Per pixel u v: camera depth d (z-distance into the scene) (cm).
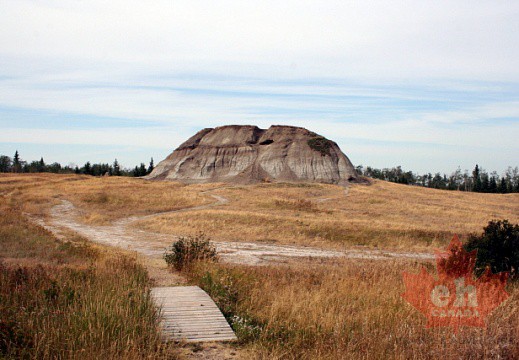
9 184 7325
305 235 3416
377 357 709
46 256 1662
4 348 632
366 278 1335
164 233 3438
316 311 898
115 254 1811
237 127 16425
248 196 7838
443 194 10300
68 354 624
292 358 675
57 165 17025
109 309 746
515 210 7594
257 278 1252
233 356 675
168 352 657
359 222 4022
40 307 770
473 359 719
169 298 955
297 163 13800
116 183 8462
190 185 10475
